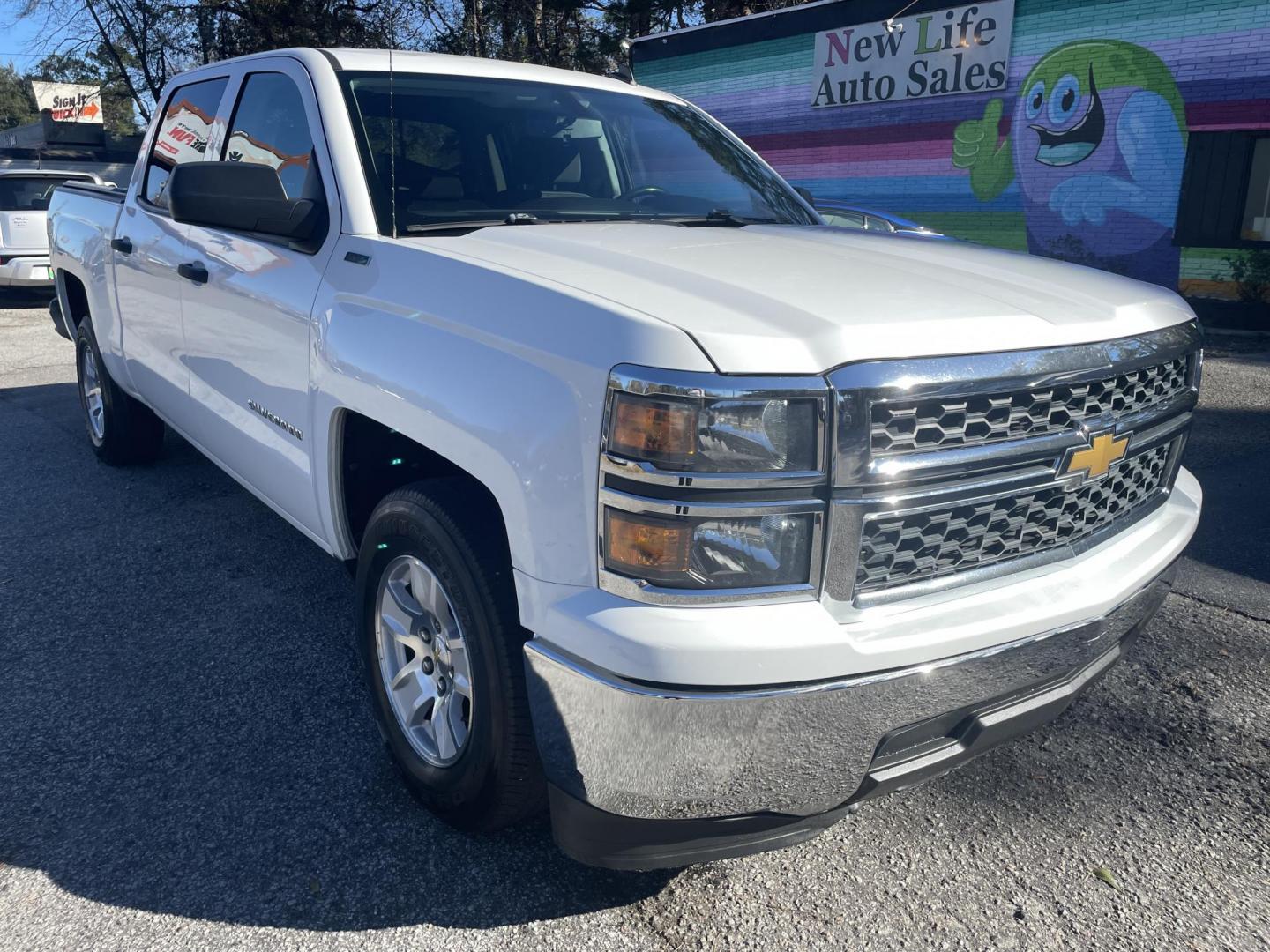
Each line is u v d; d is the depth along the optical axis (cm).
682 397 175
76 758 281
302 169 304
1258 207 1300
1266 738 302
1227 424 693
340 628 364
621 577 182
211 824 254
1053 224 1482
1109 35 1366
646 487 177
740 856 205
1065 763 289
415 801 264
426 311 233
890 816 265
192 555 432
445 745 244
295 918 223
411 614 253
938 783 280
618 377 181
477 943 217
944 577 202
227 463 374
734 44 1831
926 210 1630
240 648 348
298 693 319
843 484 181
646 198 336
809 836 207
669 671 176
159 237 399
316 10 2791
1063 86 1427
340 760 283
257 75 350
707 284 211
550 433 192
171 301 386
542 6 2505
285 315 289
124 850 244
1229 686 331
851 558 185
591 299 198
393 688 261
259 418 321
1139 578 230
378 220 278
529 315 206
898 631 191
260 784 271
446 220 286
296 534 457
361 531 293
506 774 221
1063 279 247
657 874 240
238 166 275
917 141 1614
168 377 409
